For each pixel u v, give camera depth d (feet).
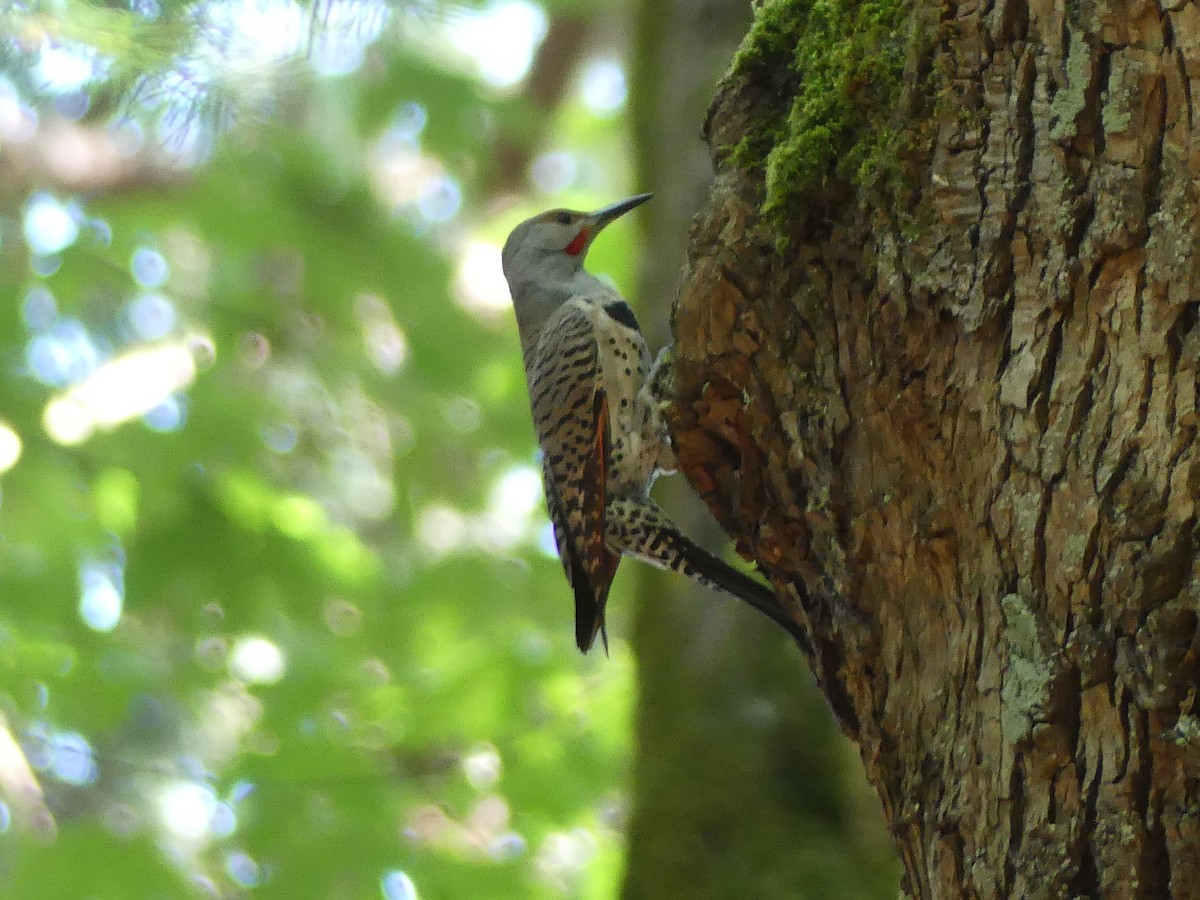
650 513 32.83
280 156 55.21
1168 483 15.69
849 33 19.19
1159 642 15.38
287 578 50.60
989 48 17.52
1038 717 16.21
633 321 35.47
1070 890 15.72
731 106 20.86
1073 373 16.53
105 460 49.60
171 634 51.52
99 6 27.20
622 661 48.47
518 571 54.85
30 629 47.88
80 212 53.26
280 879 42.37
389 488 57.67
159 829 43.57
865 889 31.12
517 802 46.44
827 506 19.47
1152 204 16.16
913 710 18.44
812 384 19.75
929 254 17.72
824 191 19.12
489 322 61.87
